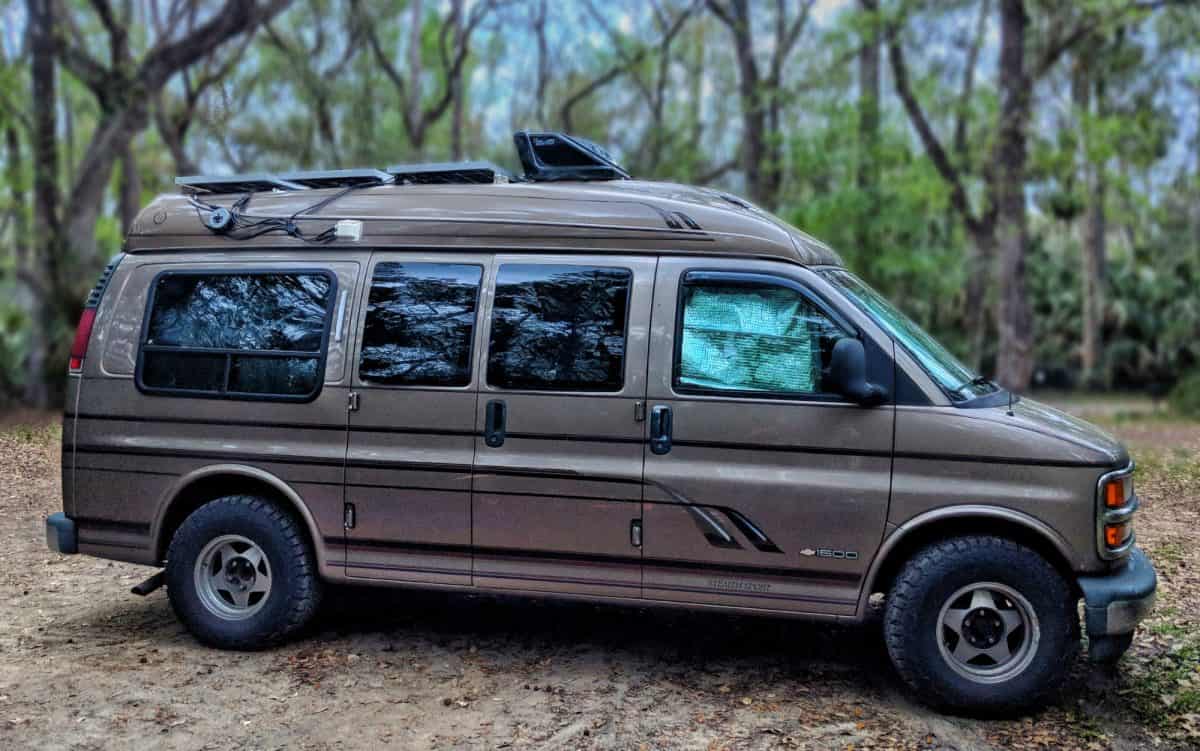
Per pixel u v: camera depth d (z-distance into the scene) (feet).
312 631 17.76
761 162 91.25
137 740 13.16
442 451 15.67
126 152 77.97
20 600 19.53
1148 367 110.42
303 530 16.60
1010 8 76.48
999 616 13.98
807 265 15.15
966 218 87.30
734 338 14.92
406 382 15.89
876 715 14.21
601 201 15.80
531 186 16.37
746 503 14.51
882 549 14.16
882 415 14.23
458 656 16.57
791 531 14.42
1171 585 19.88
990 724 13.89
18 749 12.81
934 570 13.92
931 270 84.69
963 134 87.35
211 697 14.66
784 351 14.75
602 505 15.02
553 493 15.19
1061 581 13.71
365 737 13.34
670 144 99.09
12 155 68.85
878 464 14.21
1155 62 84.79
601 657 16.57
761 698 14.84
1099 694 14.84
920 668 14.01
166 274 17.24
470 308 15.84
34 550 23.31
